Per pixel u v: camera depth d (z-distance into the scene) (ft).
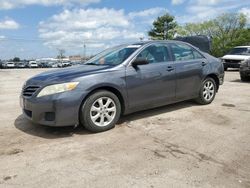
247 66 37.09
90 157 12.14
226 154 12.32
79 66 17.60
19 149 13.12
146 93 17.17
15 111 21.08
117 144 13.61
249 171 10.78
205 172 10.69
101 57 18.69
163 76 17.93
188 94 20.03
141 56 17.22
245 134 14.88
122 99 16.28
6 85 41.60
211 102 22.43
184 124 16.76
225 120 17.53
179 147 13.15
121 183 9.93
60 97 14.01
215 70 21.80
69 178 10.34
